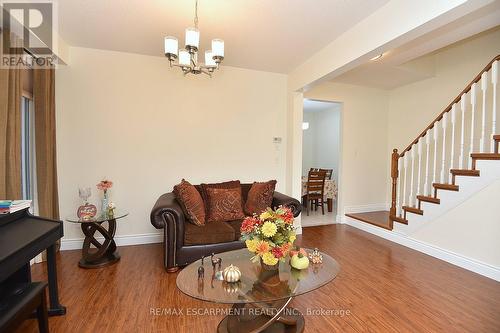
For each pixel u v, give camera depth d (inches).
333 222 189.0
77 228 130.5
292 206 129.3
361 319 76.0
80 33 111.2
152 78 137.2
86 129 129.0
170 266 104.6
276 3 87.2
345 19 97.7
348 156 192.5
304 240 147.6
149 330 71.1
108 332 70.1
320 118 298.4
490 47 142.2
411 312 79.4
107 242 114.3
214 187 136.3
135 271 106.2
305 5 88.4
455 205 115.5
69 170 127.6
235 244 111.4
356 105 193.3
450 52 161.2
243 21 99.1
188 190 121.0
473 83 115.6
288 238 71.2
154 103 137.9
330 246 137.8
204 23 101.0
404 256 124.3
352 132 193.0
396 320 75.6
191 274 71.9
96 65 128.9
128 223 137.0
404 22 81.1
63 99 125.4
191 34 75.1
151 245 137.0
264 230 67.6
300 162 160.2
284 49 125.3
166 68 139.1
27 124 111.5
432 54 167.6
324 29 105.4
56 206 122.1
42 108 110.6
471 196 109.7
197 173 146.9
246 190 144.7
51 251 76.0
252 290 64.0
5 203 69.5
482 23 102.3
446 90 163.6
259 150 159.2
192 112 144.6
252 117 156.7
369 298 87.2
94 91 129.2
